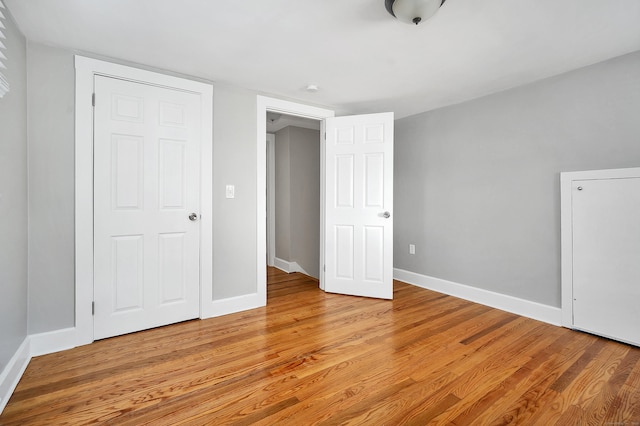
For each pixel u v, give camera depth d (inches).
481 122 115.3
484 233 114.7
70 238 79.3
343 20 67.2
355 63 88.2
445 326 93.5
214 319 99.0
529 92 101.7
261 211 111.7
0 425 51.4
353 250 125.8
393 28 70.4
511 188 106.7
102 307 83.8
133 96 87.7
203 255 99.0
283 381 64.4
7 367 60.4
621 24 68.5
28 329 73.9
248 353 76.2
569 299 91.7
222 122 103.0
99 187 83.1
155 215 91.4
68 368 68.9
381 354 75.9
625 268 81.2
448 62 87.4
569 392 60.9
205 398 58.7
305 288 137.1
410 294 127.4
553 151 96.1
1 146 60.1
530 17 66.1
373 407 56.5
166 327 92.3
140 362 71.7
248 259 109.5
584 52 81.4
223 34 72.9
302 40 75.7
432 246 134.0
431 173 133.7
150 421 52.6
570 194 91.0
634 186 79.4
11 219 64.5
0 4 50.2
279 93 112.8
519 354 76.0
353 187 125.6
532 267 101.5
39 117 74.9
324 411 55.3
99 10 63.1
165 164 92.8
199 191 98.6
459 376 66.4
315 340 83.6
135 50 80.2
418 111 135.3
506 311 107.0
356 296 124.8
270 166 185.0
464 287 121.1
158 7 62.3
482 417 54.1
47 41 74.7
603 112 86.0
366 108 131.0
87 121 80.7
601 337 85.5
